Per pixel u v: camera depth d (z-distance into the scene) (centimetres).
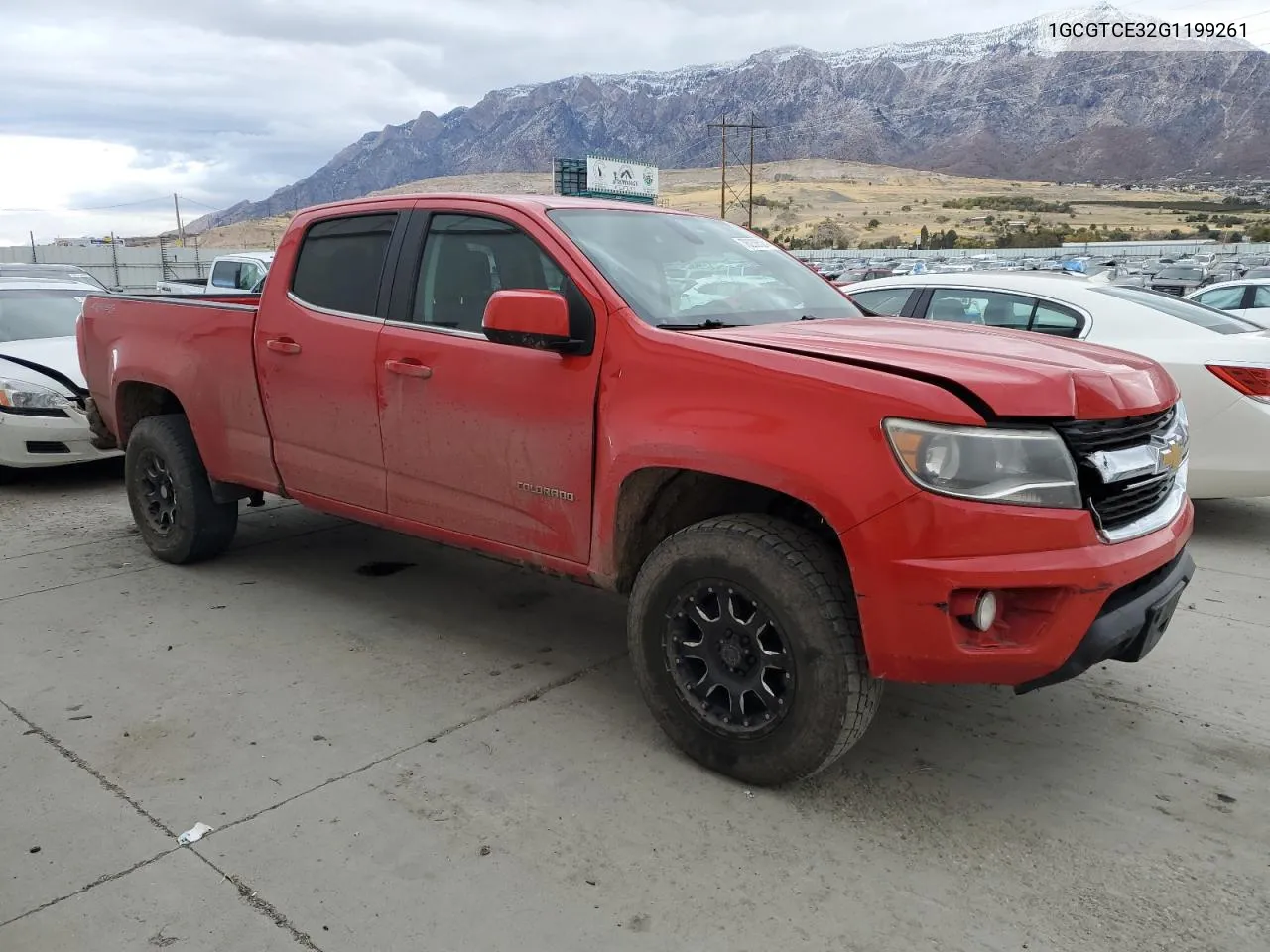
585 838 291
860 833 294
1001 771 332
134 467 551
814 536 306
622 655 430
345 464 436
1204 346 586
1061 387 280
